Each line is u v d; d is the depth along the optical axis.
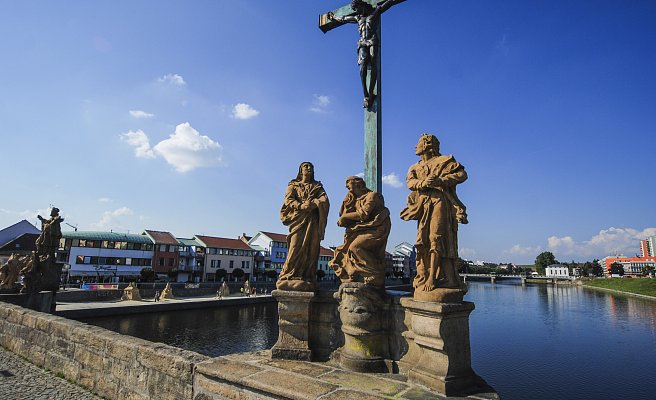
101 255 56.09
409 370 4.22
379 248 4.95
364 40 6.52
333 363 4.92
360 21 6.70
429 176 4.29
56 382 6.67
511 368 22.47
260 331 27.36
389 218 5.01
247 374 4.35
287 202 5.54
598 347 27.75
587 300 62.81
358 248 4.85
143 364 5.42
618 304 56.41
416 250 4.33
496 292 84.81
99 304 31.84
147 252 60.59
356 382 4.15
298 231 5.42
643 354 25.59
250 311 37.91
